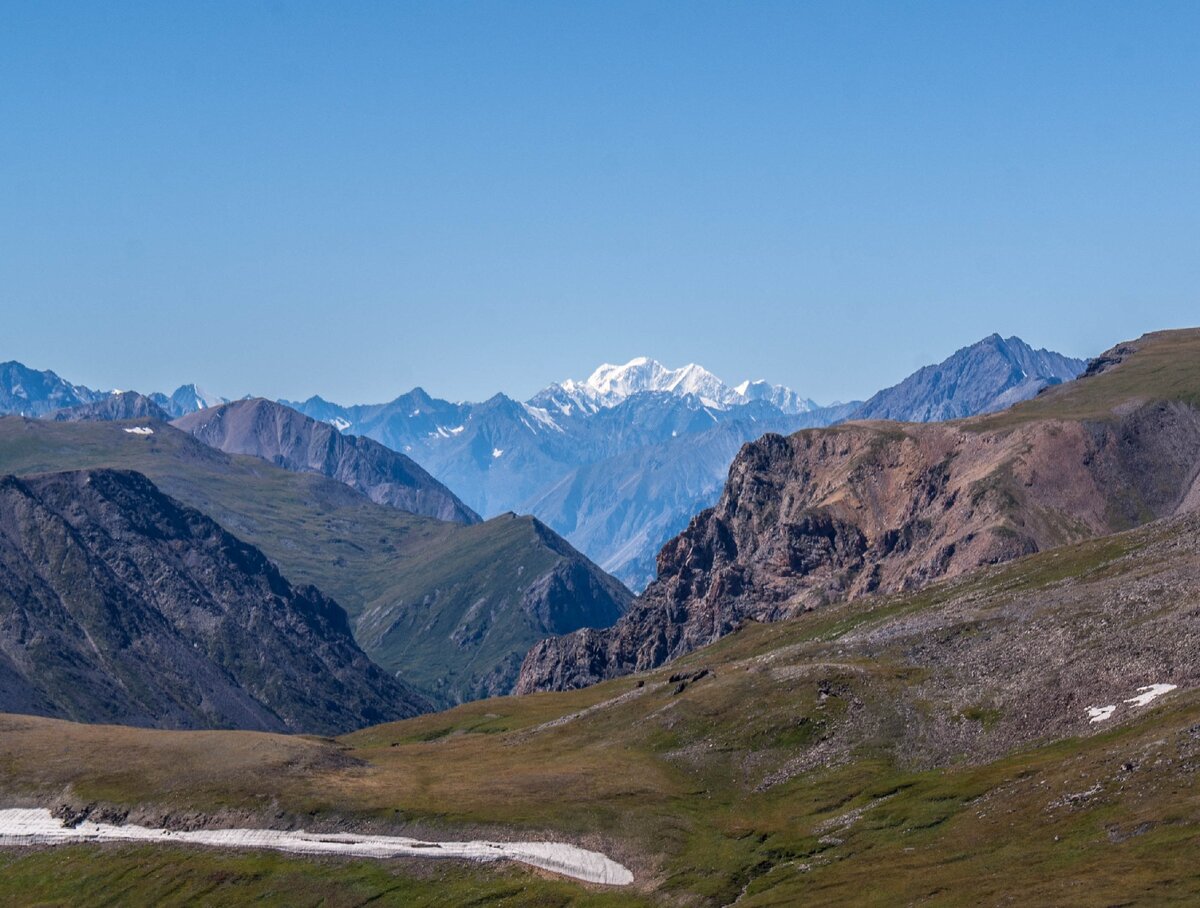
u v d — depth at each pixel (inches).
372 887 6943.9
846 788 7313.0
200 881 7165.4
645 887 6722.4
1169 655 7288.4
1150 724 6560.0
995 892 5452.8
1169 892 4980.3
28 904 7283.5
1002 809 6378.0
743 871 6663.4
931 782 7062.0
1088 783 6181.1
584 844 7135.8
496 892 6761.8
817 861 6565.0
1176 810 5580.7
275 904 6929.1
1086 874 5324.8
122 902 7170.3
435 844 7239.2
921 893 5703.7
